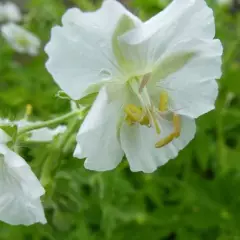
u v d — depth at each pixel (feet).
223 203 0.38
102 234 0.40
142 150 0.23
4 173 0.23
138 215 0.39
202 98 0.23
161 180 0.40
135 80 0.22
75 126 0.24
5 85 0.52
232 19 0.47
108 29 0.21
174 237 0.43
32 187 0.22
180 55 0.22
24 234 0.40
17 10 0.60
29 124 0.24
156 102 0.23
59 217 0.29
